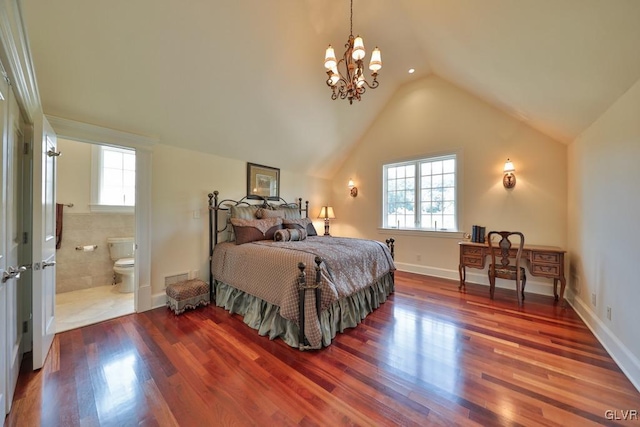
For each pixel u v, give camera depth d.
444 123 4.13
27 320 1.88
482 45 2.36
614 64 1.58
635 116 1.69
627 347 1.75
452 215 4.15
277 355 1.95
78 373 1.70
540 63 2.02
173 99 2.63
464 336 2.24
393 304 3.02
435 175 4.32
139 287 2.75
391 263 3.31
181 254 3.12
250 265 2.60
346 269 2.50
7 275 1.20
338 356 1.94
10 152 1.33
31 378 1.64
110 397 1.49
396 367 1.80
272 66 2.88
